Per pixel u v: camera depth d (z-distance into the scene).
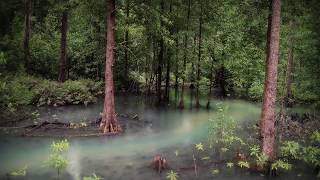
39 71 33.94
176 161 16.56
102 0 20.81
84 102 28.86
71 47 36.25
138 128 22.31
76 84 29.66
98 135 20.09
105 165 15.81
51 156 14.24
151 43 31.75
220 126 19.81
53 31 39.94
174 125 23.39
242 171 15.48
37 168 15.15
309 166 16.27
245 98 35.25
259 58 32.53
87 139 19.48
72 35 36.91
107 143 19.00
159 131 21.78
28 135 19.48
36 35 38.19
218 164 16.23
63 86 28.95
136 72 36.78
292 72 31.02
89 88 31.02
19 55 30.17
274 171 15.12
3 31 27.97
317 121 23.70
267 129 15.34
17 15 31.70
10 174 14.44
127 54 35.66
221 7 29.28
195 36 30.05
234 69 33.94
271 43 15.02
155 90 36.25
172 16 28.28
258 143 19.25
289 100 29.81
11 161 15.87
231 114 27.33
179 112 27.72
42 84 28.42
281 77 30.58
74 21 35.03
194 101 32.81
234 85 39.41
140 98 33.44
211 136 20.44
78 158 16.59
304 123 23.39
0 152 16.92
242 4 19.52
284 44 29.64
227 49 31.48
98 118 23.98
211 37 30.50
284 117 23.67
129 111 27.48
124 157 16.92
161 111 27.98
